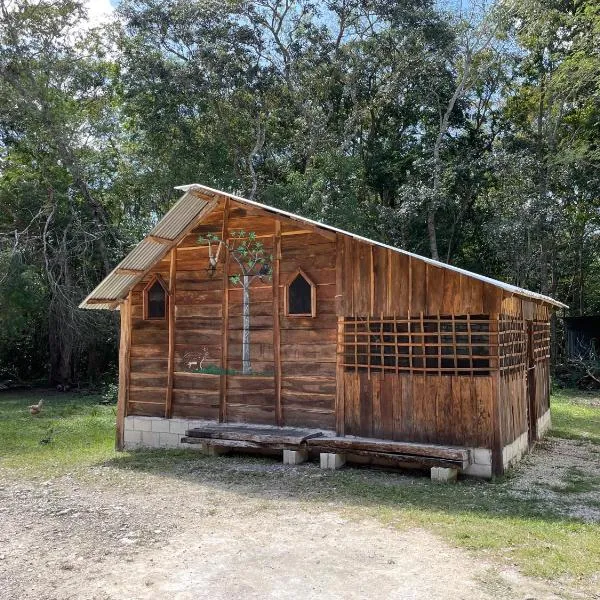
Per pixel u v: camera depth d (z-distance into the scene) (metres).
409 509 6.99
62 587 4.95
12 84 22.38
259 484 8.23
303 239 9.96
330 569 5.23
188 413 10.89
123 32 24.53
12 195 22.94
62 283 22.59
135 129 25.48
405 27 25.09
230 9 25.09
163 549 5.78
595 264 28.31
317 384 9.75
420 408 8.84
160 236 10.66
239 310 10.53
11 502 7.51
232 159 26.48
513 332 9.43
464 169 25.34
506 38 25.38
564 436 12.54
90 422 14.52
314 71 26.42
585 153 23.58
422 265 8.90
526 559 5.40
